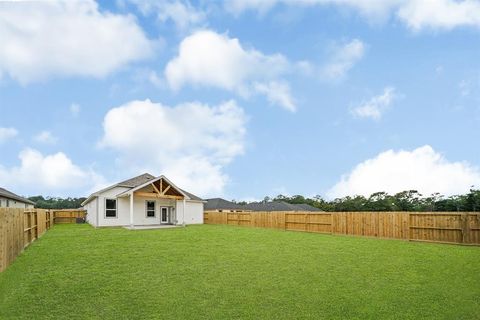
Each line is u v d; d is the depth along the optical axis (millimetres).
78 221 28469
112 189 24078
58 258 9211
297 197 65250
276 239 14070
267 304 5570
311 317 5035
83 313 5105
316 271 7801
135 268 7996
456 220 12648
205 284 6676
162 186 24250
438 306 5496
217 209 40812
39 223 14836
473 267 8203
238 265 8406
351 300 5781
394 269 8023
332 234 17109
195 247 11398
